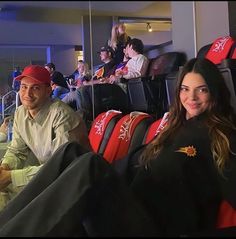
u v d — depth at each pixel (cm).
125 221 103
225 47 131
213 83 137
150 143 149
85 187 107
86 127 197
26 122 184
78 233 101
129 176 136
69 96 196
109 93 202
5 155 187
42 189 141
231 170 128
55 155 145
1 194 166
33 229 110
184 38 118
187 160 133
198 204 126
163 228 108
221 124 135
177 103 146
